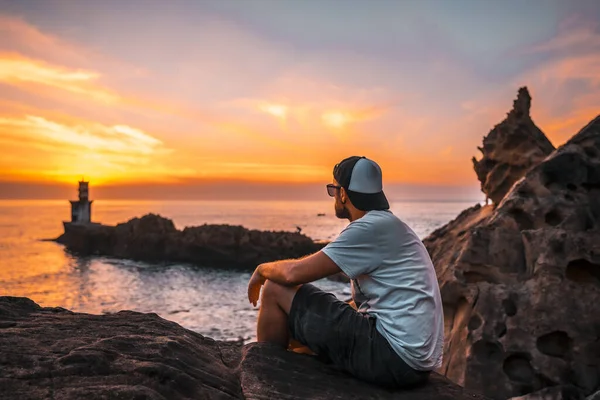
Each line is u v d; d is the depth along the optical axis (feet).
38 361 7.49
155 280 154.20
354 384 9.12
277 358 9.54
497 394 17.69
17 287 146.20
